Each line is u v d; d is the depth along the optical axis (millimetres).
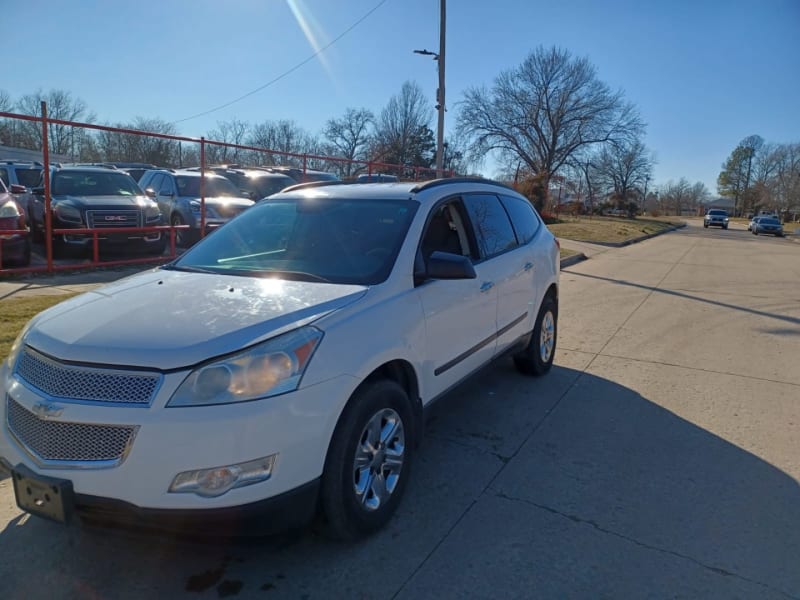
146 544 2988
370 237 3713
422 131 61969
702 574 2814
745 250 25688
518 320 5035
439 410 3906
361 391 2959
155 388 2438
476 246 4438
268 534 2654
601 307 9922
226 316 2803
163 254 11891
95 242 9945
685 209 136125
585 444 4277
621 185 77812
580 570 2834
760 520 3295
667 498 3523
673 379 5871
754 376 6008
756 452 4176
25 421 2621
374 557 2914
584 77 58438
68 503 2451
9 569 2787
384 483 3166
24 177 13258
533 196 41469
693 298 11008
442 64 19219
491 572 2812
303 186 4738
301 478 2621
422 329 3459
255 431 2463
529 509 3379
